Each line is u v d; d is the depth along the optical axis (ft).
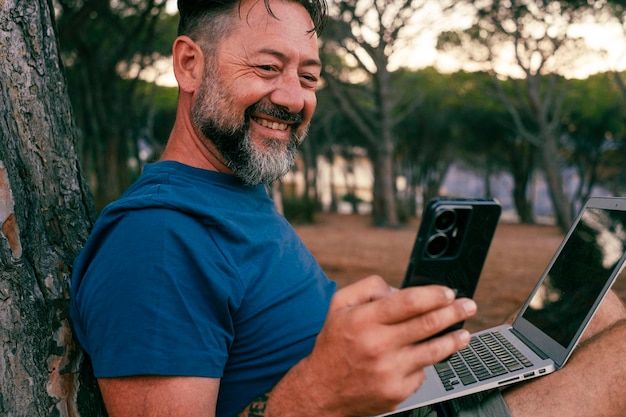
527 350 4.95
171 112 94.89
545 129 63.82
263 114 4.72
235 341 4.05
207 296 3.74
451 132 99.55
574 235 5.70
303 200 80.33
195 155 4.91
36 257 4.36
